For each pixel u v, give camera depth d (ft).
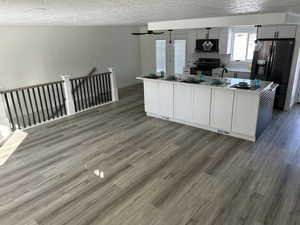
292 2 7.45
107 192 9.56
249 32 21.97
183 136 14.71
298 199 8.84
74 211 8.55
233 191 9.39
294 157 11.80
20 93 19.54
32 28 19.29
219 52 23.13
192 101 15.72
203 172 10.75
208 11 10.37
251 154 12.22
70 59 22.68
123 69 28.99
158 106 17.83
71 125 17.10
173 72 28.19
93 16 11.64
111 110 20.42
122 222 7.98
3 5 6.95
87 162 11.91
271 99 15.42
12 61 18.60
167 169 11.09
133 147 13.39
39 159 12.35
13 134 15.66
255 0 6.89
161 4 7.51
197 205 8.69
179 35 26.25
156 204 8.80
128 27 28.30
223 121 14.60
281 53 17.65
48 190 9.78
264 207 8.48
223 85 14.43
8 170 11.38
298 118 17.01
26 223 8.06
